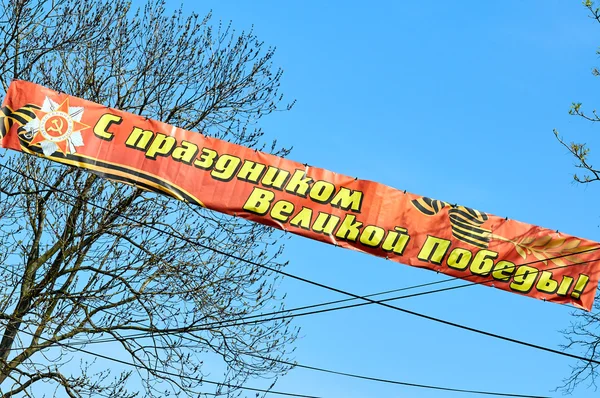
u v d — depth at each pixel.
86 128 12.05
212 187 12.10
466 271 12.42
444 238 12.44
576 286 12.51
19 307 14.95
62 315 14.61
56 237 15.31
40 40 15.66
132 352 14.66
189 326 14.91
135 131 12.14
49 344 14.47
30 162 15.20
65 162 11.88
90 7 16.00
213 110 16.48
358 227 12.26
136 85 16.34
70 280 15.20
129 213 15.27
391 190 12.43
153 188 12.02
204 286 15.08
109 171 11.98
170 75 16.30
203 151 12.21
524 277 12.48
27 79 15.48
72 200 15.17
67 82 16.03
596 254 12.62
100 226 15.05
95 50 16.06
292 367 15.11
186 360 14.70
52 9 15.80
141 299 14.88
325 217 12.23
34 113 11.96
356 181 12.40
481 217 12.61
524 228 12.63
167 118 16.34
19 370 14.12
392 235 12.32
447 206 12.55
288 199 12.20
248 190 12.16
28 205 15.28
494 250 12.51
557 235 12.63
